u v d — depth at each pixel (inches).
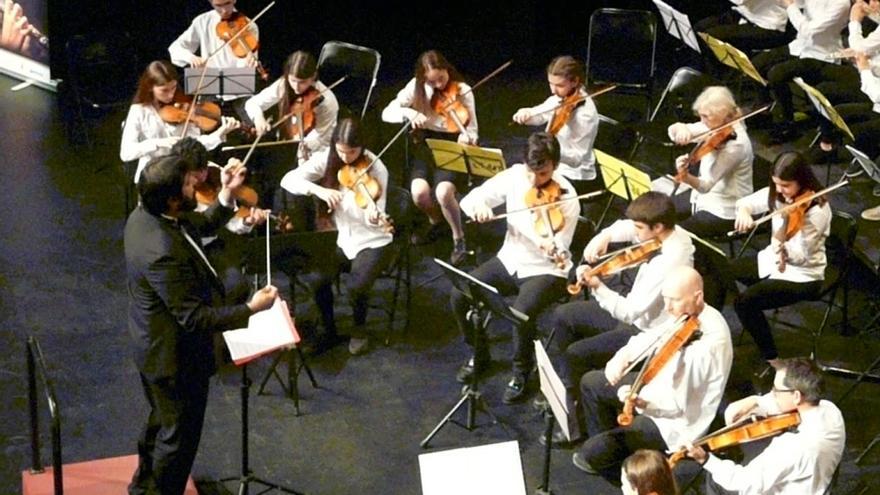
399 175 406.6
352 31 510.6
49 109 440.1
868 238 380.8
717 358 265.3
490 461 247.1
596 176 362.3
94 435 298.0
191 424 257.9
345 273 363.6
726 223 342.3
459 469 246.4
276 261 310.0
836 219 317.1
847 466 295.1
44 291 348.2
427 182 364.2
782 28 455.8
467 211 319.6
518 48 505.4
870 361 331.9
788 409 254.4
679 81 406.3
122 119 437.1
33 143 419.5
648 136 419.8
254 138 375.6
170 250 243.6
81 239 372.5
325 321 329.7
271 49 494.0
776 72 422.6
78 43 408.5
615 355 283.6
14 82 453.7
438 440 301.1
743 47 452.8
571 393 305.3
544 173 309.1
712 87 340.2
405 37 509.4
